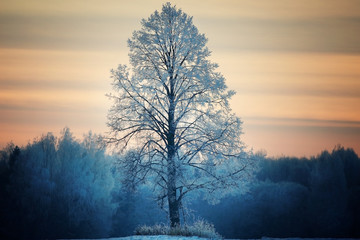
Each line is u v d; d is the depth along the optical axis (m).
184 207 45.34
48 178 114.25
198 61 44.50
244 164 43.88
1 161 117.88
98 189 115.94
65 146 119.00
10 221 108.06
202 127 44.66
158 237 35.03
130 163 43.84
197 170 44.94
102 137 45.34
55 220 111.00
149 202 114.44
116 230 118.25
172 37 44.56
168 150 44.16
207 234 36.75
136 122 44.97
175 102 44.28
